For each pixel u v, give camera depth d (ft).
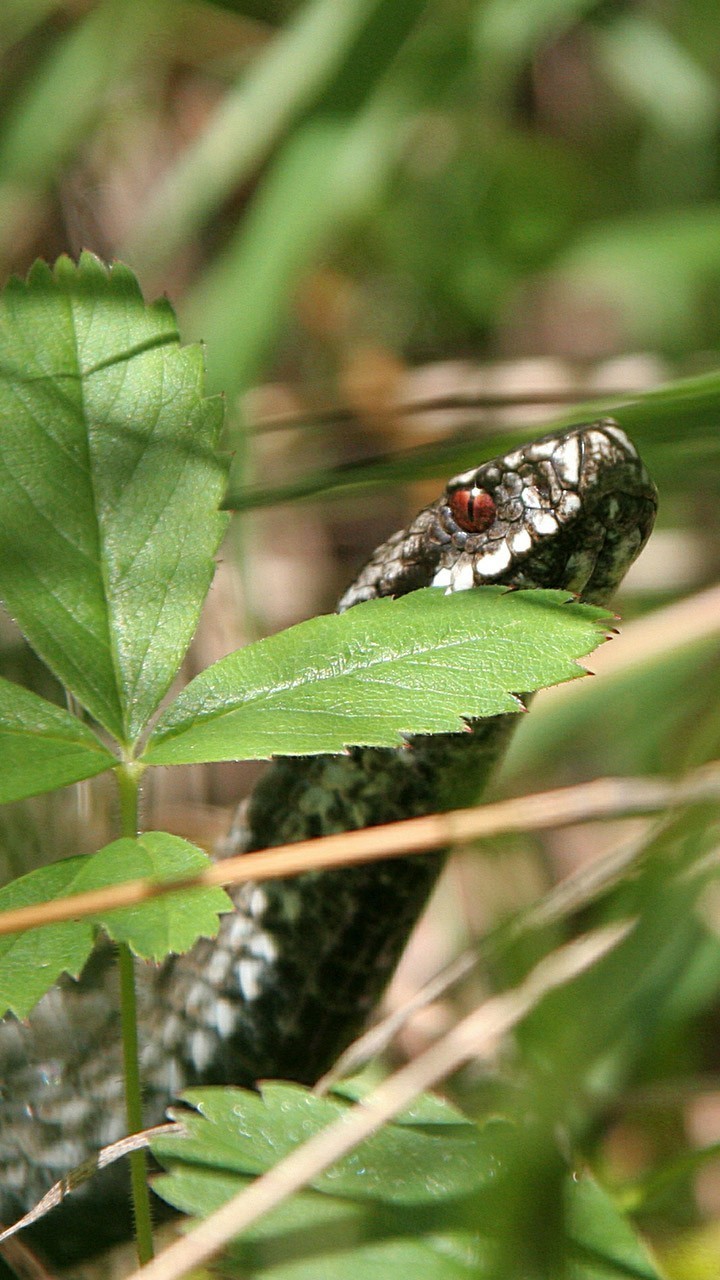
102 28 2.00
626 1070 1.68
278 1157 1.54
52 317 1.57
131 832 1.52
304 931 1.67
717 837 1.55
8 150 1.99
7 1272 1.66
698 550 1.94
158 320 1.57
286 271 1.85
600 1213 1.52
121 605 1.54
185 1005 1.69
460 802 1.65
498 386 1.92
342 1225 1.52
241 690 1.53
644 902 1.56
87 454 1.56
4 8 2.01
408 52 1.93
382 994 1.68
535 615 1.54
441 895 1.86
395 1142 1.54
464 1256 1.51
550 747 1.83
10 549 1.55
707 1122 1.75
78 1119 1.70
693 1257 1.62
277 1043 1.68
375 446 1.95
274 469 1.95
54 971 1.49
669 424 1.71
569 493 1.62
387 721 1.52
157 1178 1.54
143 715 1.53
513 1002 1.57
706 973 1.71
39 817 1.79
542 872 1.80
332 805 1.66
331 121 1.85
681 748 1.75
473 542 1.65
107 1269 1.70
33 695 1.53
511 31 1.94
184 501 1.56
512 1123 1.52
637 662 1.82
